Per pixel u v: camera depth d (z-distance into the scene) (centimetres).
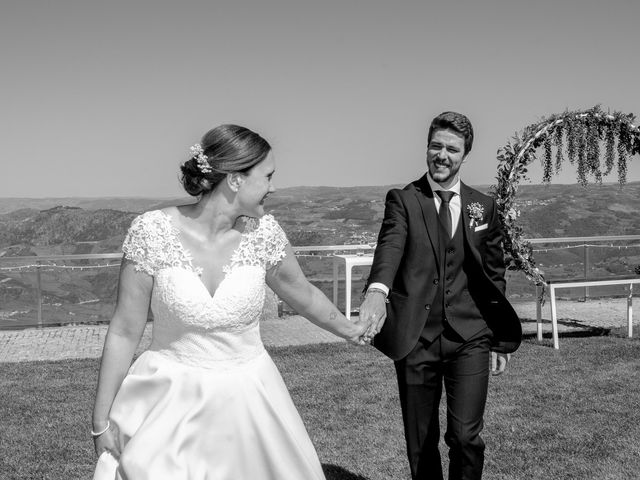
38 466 510
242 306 297
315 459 314
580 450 525
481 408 380
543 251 1234
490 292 397
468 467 375
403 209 401
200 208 300
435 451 396
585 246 1239
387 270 385
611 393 679
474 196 403
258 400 303
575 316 1148
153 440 289
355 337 358
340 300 1188
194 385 296
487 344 392
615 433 562
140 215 298
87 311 1151
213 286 299
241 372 303
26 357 930
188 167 294
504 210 926
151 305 300
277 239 310
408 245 396
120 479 290
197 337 297
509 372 769
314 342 992
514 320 396
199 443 295
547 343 925
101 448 302
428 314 389
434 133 397
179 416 294
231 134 294
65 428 600
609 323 1078
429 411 395
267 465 304
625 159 916
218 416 296
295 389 712
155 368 301
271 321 1164
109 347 299
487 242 401
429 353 390
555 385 711
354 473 491
